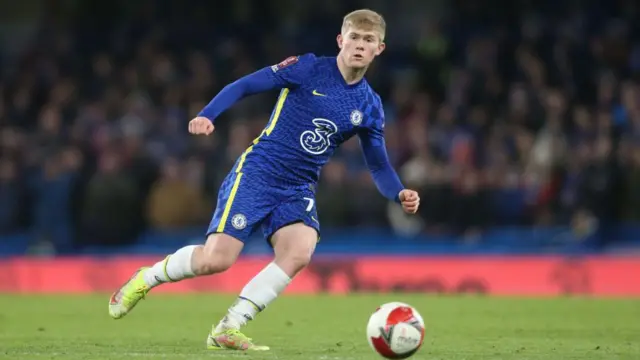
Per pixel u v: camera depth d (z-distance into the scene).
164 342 27.08
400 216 57.91
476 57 67.56
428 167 57.62
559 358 23.14
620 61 67.50
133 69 71.75
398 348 20.95
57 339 28.23
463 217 56.88
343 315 38.41
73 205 61.25
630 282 51.91
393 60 73.38
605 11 71.75
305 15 77.81
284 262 23.03
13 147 64.38
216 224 23.12
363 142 24.64
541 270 52.97
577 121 60.72
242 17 79.06
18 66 74.56
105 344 26.39
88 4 77.44
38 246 60.72
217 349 23.56
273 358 21.80
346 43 23.28
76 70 73.62
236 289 55.28
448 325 33.72
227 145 64.50
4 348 25.06
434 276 53.88
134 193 60.12
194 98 68.50
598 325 33.91
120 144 63.16
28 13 82.75
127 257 58.03
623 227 56.03
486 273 53.38
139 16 76.38
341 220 58.53
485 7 72.38
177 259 23.73
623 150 56.72
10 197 62.88
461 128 61.81
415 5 79.56
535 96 62.59
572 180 56.38
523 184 57.56
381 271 54.16
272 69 23.36
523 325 33.81
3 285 57.75
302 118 23.34
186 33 74.75
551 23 71.25
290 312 39.94
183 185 60.38
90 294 53.88
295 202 23.31
